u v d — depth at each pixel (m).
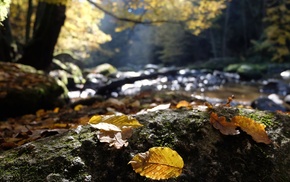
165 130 1.35
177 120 1.41
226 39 26.81
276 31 17.69
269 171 1.22
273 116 1.50
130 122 1.37
